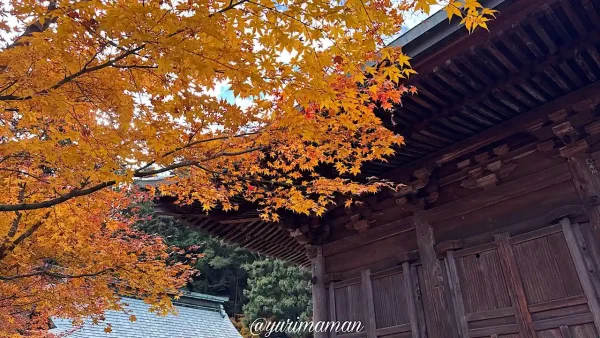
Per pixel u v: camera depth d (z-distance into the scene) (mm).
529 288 3809
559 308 3594
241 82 2410
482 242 4262
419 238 4707
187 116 2781
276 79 2574
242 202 5461
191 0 2107
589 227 3643
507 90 3637
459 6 2402
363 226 5301
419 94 3641
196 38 2262
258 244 7410
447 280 4352
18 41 2203
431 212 4719
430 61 3271
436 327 4254
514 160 4289
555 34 3172
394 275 4801
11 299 5562
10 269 5344
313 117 3150
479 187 4484
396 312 4629
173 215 5586
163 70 2215
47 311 6172
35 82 2377
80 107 2850
